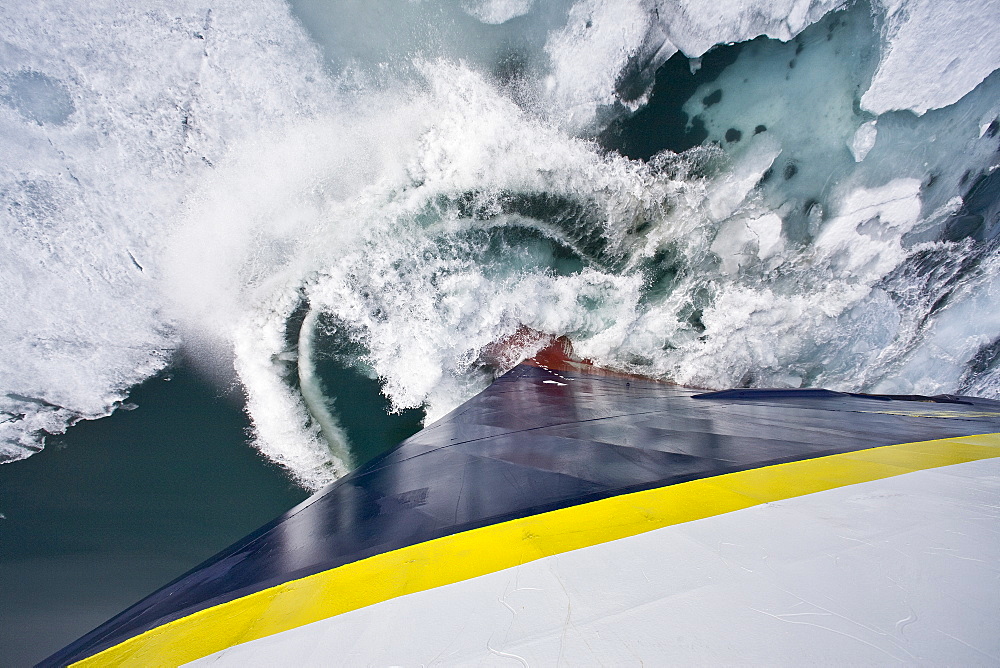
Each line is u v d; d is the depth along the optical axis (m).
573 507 3.12
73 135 9.56
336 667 1.78
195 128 10.05
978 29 10.07
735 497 3.00
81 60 9.33
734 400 8.43
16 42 8.98
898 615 1.68
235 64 9.86
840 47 10.18
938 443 4.40
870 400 9.24
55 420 9.55
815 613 1.71
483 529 2.93
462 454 5.23
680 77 10.37
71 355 9.83
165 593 3.11
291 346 10.68
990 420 6.33
